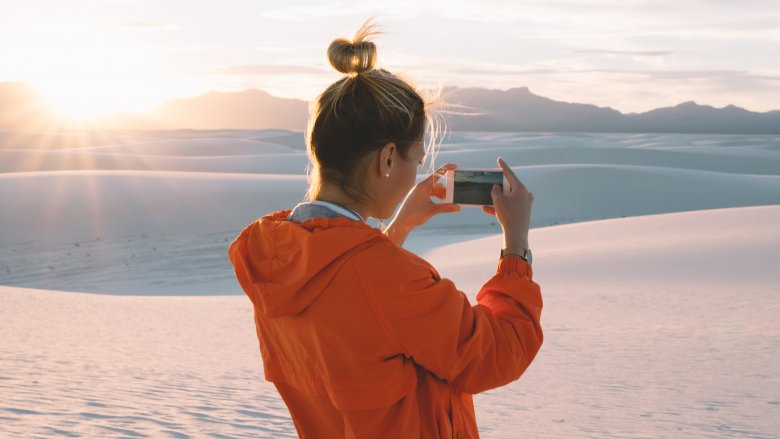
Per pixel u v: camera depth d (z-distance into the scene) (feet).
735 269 72.43
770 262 74.95
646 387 29.99
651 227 105.60
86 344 39.34
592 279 72.02
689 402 27.17
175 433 19.16
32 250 123.75
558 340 41.78
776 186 214.90
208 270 107.65
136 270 108.58
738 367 33.78
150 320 50.85
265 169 325.42
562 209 193.67
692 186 209.87
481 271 81.35
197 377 29.66
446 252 107.76
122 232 139.54
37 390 24.61
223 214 157.38
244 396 25.53
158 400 23.95
